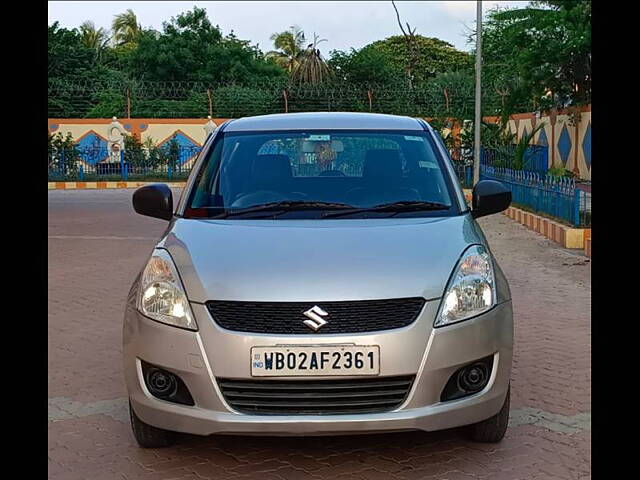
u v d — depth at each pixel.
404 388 3.49
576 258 10.05
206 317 3.54
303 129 4.86
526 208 14.33
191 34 38.31
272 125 4.98
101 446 4.23
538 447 4.10
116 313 7.47
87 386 5.29
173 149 26.78
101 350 6.18
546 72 16.98
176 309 3.61
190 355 3.52
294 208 4.34
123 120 27.89
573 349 5.98
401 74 35.34
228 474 3.84
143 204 4.66
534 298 7.85
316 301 3.47
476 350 3.60
